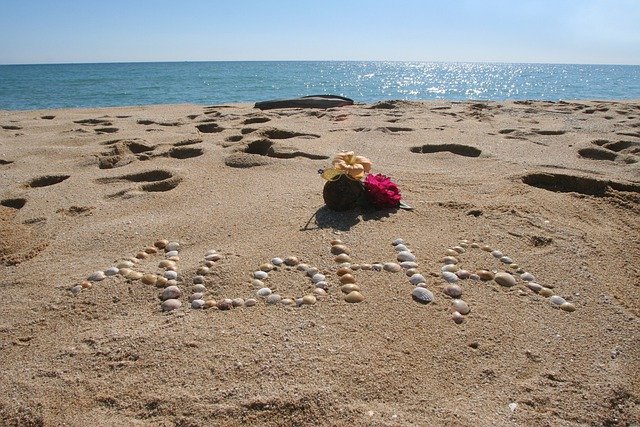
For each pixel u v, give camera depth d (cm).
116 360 249
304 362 243
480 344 263
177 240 387
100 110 1288
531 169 567
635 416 226
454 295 305
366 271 330
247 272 330
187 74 6188
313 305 293
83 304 301
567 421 218
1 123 981
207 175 555
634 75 8225
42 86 3378
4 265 357
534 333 276
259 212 432
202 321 280
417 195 478
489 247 367
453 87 4134
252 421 210
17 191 521
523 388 235
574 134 791
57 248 380
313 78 5378
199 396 223
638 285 344
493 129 848
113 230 407
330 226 398
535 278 334
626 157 632
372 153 650
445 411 218
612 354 264
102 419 213
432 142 718
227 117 1005
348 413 214
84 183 542
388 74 8150
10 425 213
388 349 255
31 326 281
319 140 730
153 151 677
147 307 298
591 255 375
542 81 5550
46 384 234
